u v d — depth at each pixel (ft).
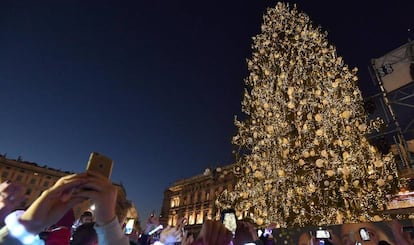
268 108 39.55
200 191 148.56
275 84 42.27
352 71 37.81
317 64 40.75
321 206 34.78
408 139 35.68
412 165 34.91
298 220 35.88
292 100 35.88
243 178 46.09
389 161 34.35
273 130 37.73
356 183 32.45
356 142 35.04
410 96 34.09
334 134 35.27
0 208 3.10
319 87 37.32
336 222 33.63
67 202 2.74
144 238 11.70
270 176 38.04
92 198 2.90
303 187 35.32
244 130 45.57
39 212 2.59
